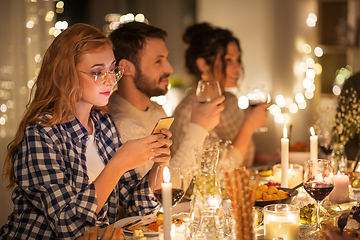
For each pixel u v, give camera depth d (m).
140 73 1.98
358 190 1.61
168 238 0.94
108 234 1.12
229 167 2.00
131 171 1.63
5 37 2.56
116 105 2.02
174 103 4.65
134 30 1.96
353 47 4.76
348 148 2.59
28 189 1.26
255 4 4.37
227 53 2.64
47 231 1.31
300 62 4.57
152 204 1.54
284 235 1.11
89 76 1.35
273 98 4.43
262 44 4.39
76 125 1.42
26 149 1.28
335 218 1.21
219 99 1.95
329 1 4.63
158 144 1.35
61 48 1.33
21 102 2.63
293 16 4.47
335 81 4.64
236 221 0.93
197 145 1.91
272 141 4.40
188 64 2.79
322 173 1.26
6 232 1.38
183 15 4.60
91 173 1.47
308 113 4.64
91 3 4.34
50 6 2.77
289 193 1.48
